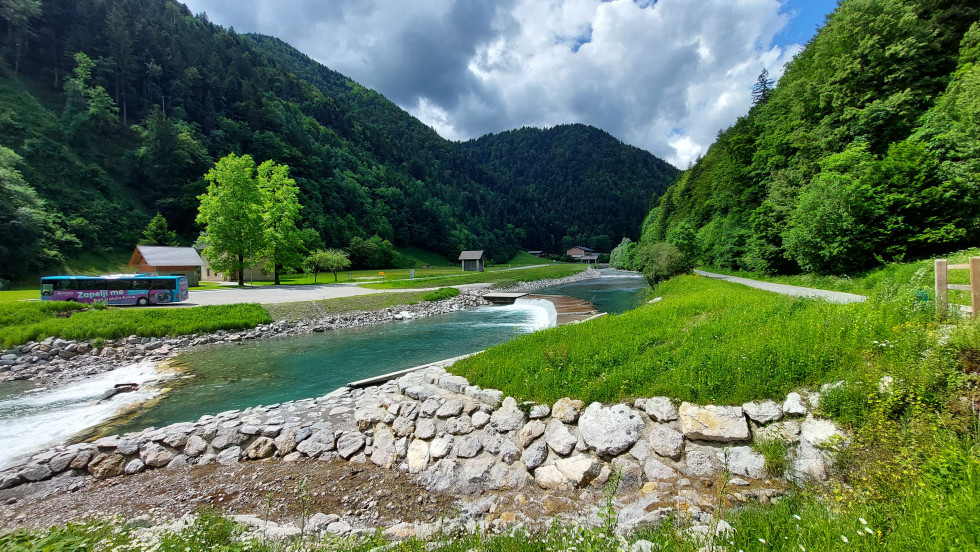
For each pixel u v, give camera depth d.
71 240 54.62
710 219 55.19
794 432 5.90
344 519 6.33
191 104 95.06
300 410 10.66
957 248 18.25
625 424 6.87
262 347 20.95
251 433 9.18
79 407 12.65
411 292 39.62
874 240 19.67
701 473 5.95
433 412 8.69
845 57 24.27
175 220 75.06
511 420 7.80
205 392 13.90
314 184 97.56
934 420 4.66
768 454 5.71
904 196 18.97
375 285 47.59
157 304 30.05
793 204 26.86
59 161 67.94
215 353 19.70
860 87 23.95
